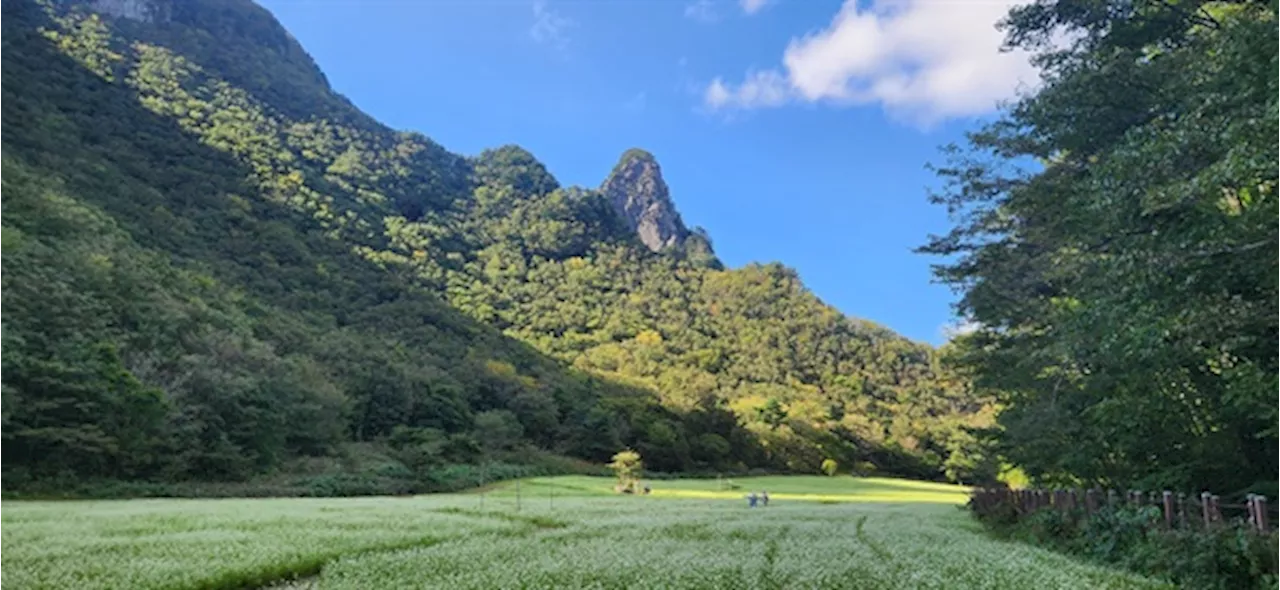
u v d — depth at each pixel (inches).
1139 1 583.8
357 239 4763.8
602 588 399.5
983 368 1012.5
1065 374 742.5
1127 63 574.9
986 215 875.4
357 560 522.6
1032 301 811.4
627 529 828.6
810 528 853.2
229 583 435.8
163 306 2210.9
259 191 4414.4
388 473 2145.7
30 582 389.1
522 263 6053.2
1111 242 565.9
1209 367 551.2
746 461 3565.5
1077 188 588.1
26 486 1417.3
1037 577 430.6
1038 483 986.1
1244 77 429.4
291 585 442.9
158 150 4133.9
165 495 1594.5
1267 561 372.2
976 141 776.9
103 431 1566.2
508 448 2874.0
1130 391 580.4
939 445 3860.7
